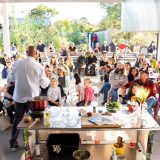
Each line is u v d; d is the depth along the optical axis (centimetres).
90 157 283
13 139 371
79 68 886
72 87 602
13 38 1225
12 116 459
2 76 648
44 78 353
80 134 305
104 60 780
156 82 529
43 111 273
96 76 874
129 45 1047
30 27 1266
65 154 281
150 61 721
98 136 308
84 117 273
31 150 280
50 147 279
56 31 1299
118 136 300
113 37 1194
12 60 705
